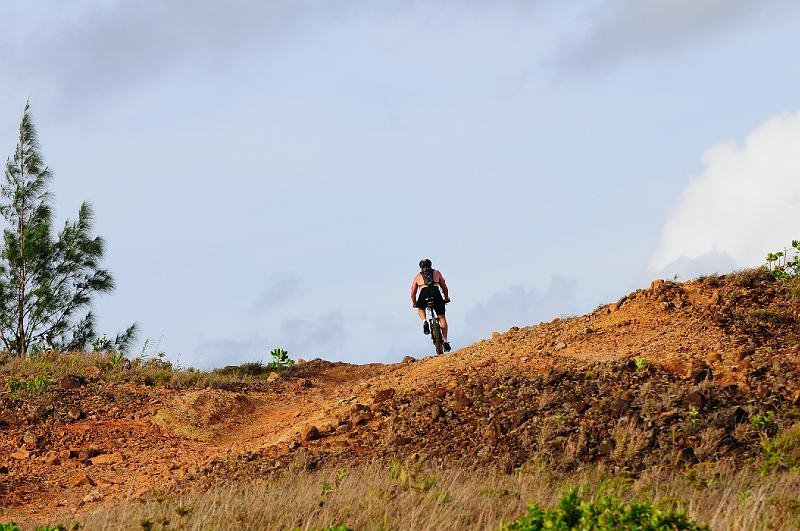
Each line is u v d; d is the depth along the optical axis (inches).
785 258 2445.9
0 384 2475.4
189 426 2241.6
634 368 1943.9
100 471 1993.1
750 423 1669.5
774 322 2137.1
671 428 1668.3
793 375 1822.1
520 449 1686.8
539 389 1909.4
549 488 1455.5
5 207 3742.6
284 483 1622.8
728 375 1851.6
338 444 1872.5
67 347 3688.5
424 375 2207.2
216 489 1627.7
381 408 1994.3
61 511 1761.8
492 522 1259.8
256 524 1350.9
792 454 1528.1
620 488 1408.7
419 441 1798.7
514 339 2404.0
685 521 1014.4
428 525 1233.4
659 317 2235.5
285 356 3048.7
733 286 2374.5
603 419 1734.7
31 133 3811.5
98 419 2283.5
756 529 1136.8
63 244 3757.4
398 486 1476.4
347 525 1286.9
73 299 3740.2
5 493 1866.4
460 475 1562.5
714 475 1462.8
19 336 3654.0
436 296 2682.1
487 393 1937.7
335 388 2662.4
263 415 2413.9
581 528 1027.3
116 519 1472.7
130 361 2837.1
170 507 1528.1
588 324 2338.8
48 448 2119.8
